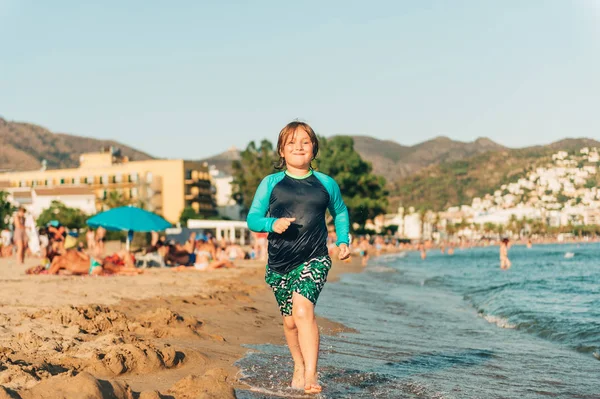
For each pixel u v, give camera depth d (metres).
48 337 5.97
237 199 105.88
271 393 4.52
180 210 106.12
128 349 5.18
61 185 112.50
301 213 4.57
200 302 10.36
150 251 22.73
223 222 61.53
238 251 34.78
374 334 8.40
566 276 25.38
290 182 4.66
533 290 17.06
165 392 4.26
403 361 6.32
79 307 7.45
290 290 4.61
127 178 108.19
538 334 9.00
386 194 99.19
